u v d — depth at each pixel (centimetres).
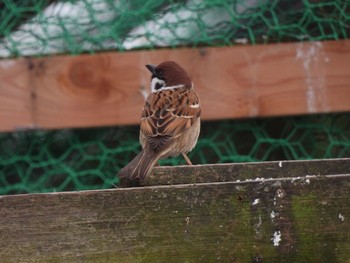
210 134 1145
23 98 1099
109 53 1112
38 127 1099
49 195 537
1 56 1100
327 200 549
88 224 537
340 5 1116
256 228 545
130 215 540
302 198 548
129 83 1110
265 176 683
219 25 1123
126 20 1105
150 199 541
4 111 1097
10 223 534
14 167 1128
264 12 1128
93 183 1130
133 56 1112
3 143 1113
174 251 539
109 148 1134
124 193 541
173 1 1099
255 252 544
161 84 941
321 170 689
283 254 546
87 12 1092
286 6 1116
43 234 535
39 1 1057
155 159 725
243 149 1159
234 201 545
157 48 1122
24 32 1098
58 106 1103
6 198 535
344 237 548
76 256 535
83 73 1109
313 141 1152
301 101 1128
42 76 1104
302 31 1109
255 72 1124
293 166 684
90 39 1084
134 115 1107
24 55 1112
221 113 1117
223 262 542
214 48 1120
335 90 1128
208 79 1118
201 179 673
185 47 1121
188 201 543
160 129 838
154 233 540
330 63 1130
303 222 548
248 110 1119
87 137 1137
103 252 536
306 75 1128
